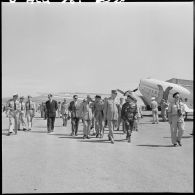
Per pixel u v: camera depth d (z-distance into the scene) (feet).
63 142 44.04
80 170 25.90
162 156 32.37
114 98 43.70
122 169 26.35
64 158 31.22
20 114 62.23
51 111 58.08
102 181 22.52
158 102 103.24
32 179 23.06
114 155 32.96
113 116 43.06
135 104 44.73
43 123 87.04
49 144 41.73
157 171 25.64
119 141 45.27
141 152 34.88
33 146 39.70
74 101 53.01
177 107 39.40
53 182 22.24
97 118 49.42
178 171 25.62
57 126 74.90
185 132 58.65
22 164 28.17
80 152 34.83
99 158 31.22
